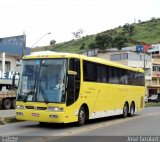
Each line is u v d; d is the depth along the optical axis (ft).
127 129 57.67
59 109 54.70
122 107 79.77
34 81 57.00
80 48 510.58
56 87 55.62
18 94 57.67
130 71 84.89
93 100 64.34
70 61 56.85
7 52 164.55
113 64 74.23
